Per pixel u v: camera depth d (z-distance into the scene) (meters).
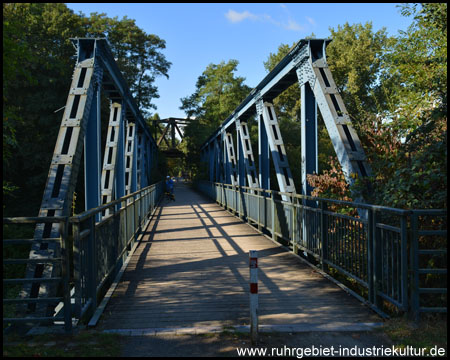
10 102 20.83
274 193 9.41
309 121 8.31
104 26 31.55
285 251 8.24
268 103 11.77
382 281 4.47
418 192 4.81
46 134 22.19
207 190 28.70
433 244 4.50
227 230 11.53
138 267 6.95
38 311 4.20
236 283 5.84
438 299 4.24
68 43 23.14
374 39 33.09
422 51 7.84
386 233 4.34
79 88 6.72
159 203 22.50
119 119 10.58
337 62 31.92
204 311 4.61
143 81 38.16
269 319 4.31
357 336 3.76
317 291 5.38
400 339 3.62
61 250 3.79
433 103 6.75
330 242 6.11
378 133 6.34
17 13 10.42
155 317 4.41
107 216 5.77
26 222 3.75
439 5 7.11
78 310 3.83
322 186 7.31
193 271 6.61
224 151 22.44
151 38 37.25
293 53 8.54
